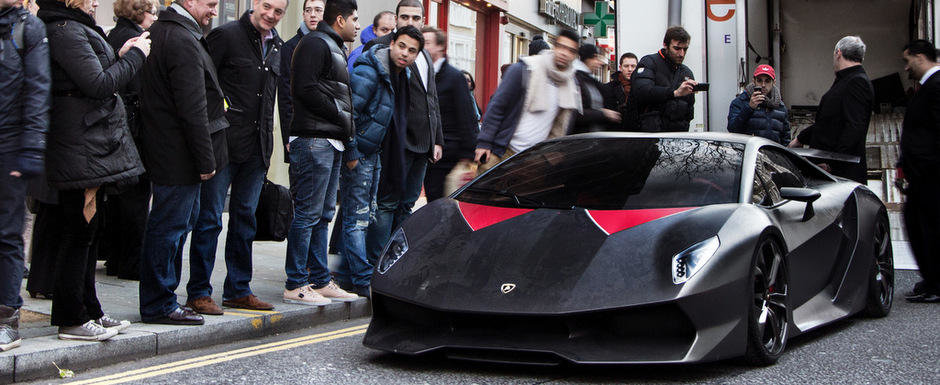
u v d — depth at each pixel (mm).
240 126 5320
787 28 12352
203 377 4180
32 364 4062
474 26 18172
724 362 4551
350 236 6094
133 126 5160
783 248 4668
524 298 4102
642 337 4055
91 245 4492
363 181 6066
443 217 4910
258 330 5227
